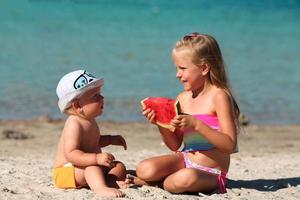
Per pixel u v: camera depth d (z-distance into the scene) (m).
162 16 67.50
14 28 53.75
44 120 25.16
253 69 38.56
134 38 50.16
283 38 53.97
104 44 46.34
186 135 11.95
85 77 11.84
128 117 26.02
